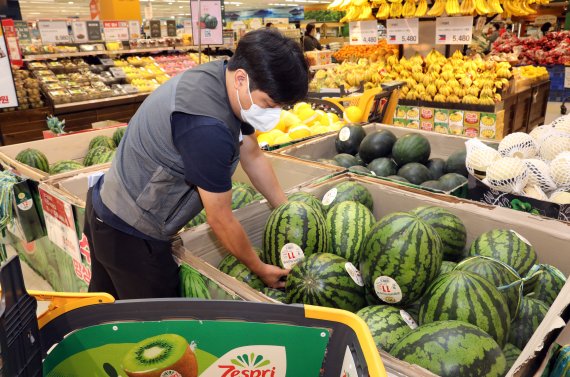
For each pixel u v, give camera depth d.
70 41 8.02
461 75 5.05
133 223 1.77
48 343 0.93
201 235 1.96
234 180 2.96
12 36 6.29
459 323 1.24
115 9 10.03
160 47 9.25
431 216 1.91
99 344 0.97
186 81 1.59
